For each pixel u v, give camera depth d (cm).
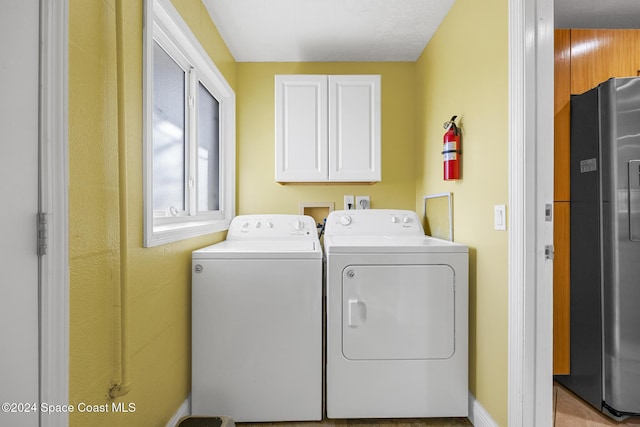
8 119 67
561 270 205
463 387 164
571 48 208
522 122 128
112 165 103
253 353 163
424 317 165
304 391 163
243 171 265
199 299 162
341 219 231
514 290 132
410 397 164
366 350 164
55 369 77
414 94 268
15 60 68
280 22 210
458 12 186
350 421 168
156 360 131
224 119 249
